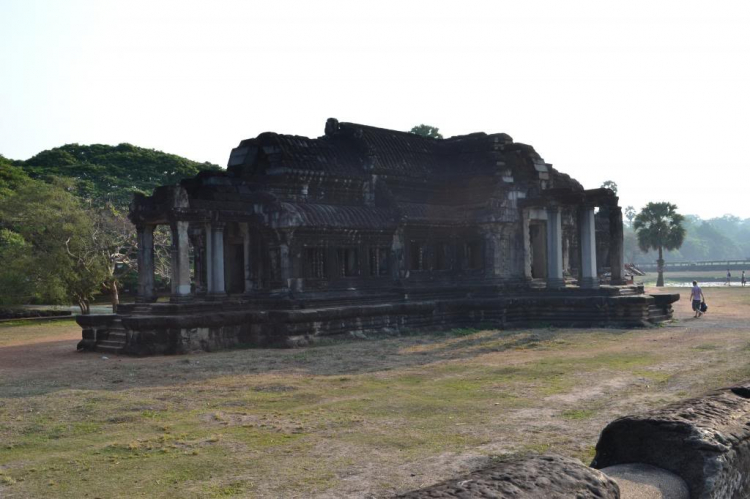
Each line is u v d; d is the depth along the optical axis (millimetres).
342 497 7645
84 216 38438
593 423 10680
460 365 17750
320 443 10062
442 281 30062
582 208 29531
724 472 4020
